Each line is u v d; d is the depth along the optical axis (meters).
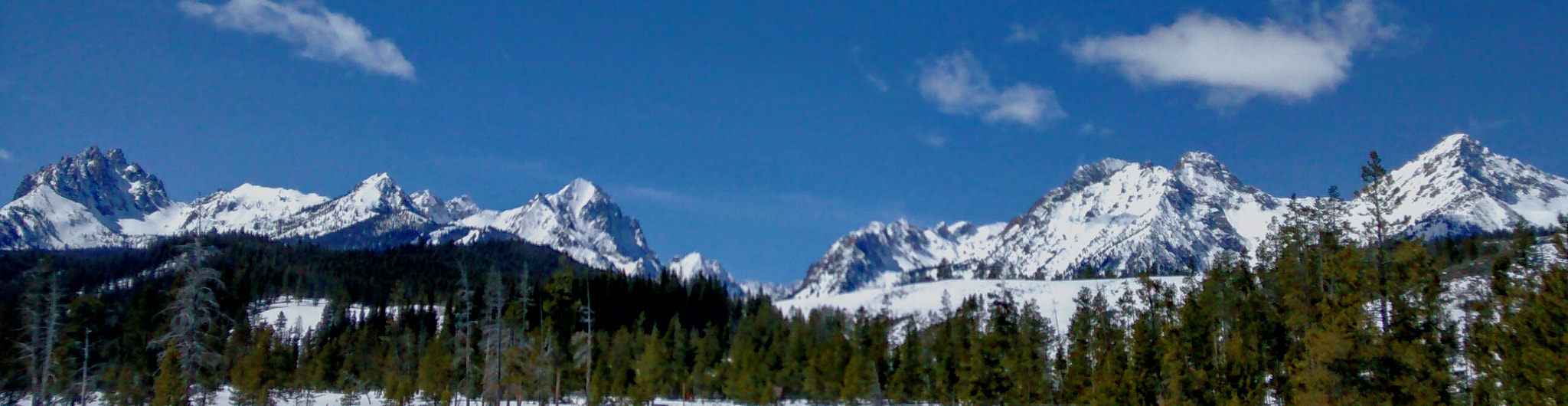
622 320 146.88
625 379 98.62
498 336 79.38
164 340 59.62
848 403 94.31
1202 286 62.16
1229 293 55.97
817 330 120.00
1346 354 41.81
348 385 112.69
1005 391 80.44
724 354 122.69
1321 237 46.84
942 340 94.88
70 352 87.94
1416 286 42.16
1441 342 42.47
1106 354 70.06
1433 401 41.00
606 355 103.50
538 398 91.56
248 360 96.69
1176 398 54.72
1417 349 41.09
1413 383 41.25
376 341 135.00
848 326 137.38
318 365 125.94
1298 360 46.56
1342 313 42.22
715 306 174.12
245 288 190.62
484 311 87.88
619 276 168.88
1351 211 47.72
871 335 104.12
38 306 82.06
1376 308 44.28
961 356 87.44
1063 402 77.31
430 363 97.25
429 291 192.62
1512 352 40.34
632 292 160.62
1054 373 87.81
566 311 108.44
